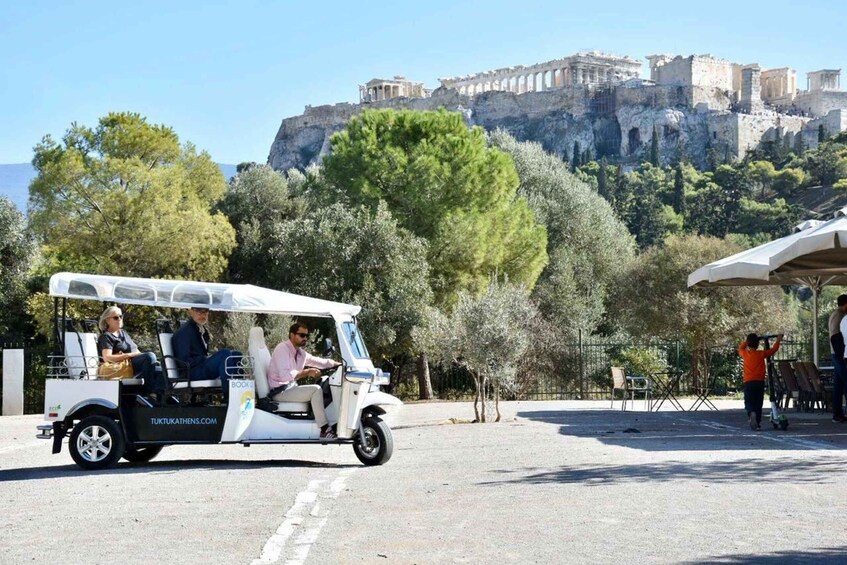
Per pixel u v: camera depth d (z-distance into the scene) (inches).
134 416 499.8
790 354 1437.0
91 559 266.1
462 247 1408.7
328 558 260.4
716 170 6737.2
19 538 302.2
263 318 1349.7
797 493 355.3
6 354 1083.3
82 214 1627.7
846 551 257.4
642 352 1421.0
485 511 330.6
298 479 431.5
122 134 1656.0
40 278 1712.6
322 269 1390.3
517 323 868.6
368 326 1312.7
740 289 1470.2
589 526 297.9
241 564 255.0
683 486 377.1
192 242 1611.7
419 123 1492.4
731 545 266.8
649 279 1536.7
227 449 626.5
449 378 1456.7
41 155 1651.1
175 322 552.1
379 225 1370.6
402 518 321.1
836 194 5684.1
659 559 251.0
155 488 411.8
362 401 495.8
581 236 1980.8
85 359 506.9
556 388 1391.5
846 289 1989.4
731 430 666.2
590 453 517.3
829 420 738.8
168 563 258.5
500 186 1466.5
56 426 503.5
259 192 1888.5
